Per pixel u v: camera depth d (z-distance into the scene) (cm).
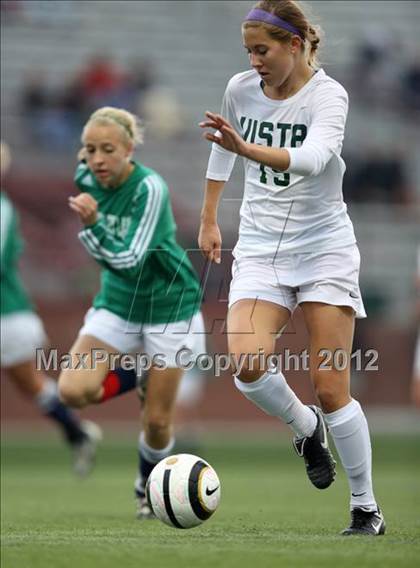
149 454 2561
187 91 8138
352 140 7894
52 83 7894
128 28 8362
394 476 4069
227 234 6775
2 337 3897
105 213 2541
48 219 6900
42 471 4494
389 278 7488
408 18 8594
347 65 8225
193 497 1955
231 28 8500
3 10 8231
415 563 1577
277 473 4312
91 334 2550
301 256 1995
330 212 2002
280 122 1997
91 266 6806
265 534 2042
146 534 2050
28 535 2045
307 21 1919
